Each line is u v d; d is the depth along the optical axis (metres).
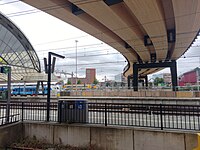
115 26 18.81
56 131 7.94
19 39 42.75
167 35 23.25
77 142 7.55
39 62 47.25
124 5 15.12
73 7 15.49
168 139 6.34
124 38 23.48
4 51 40.69
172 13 17.45
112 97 23.44
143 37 25.38
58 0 14.01
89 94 27.69
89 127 7.45
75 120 8.30
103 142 7.18
